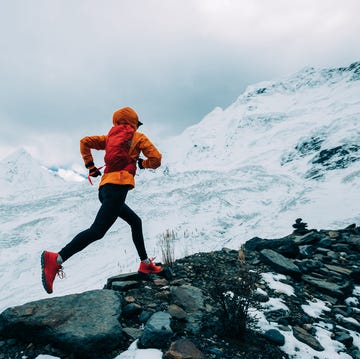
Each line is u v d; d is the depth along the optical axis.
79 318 2.80
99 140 3.27
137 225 3.67
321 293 4.35
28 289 80.06
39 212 162.00
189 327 2.94
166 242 4.90
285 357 2.80
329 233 6.89
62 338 2.57
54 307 2.91
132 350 2.59
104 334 2.62
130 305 3.16
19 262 102.81
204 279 4.20
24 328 2.69
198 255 5.26
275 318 3.43
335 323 3.64
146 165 3.11
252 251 5.78
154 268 3.93
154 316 2.90
